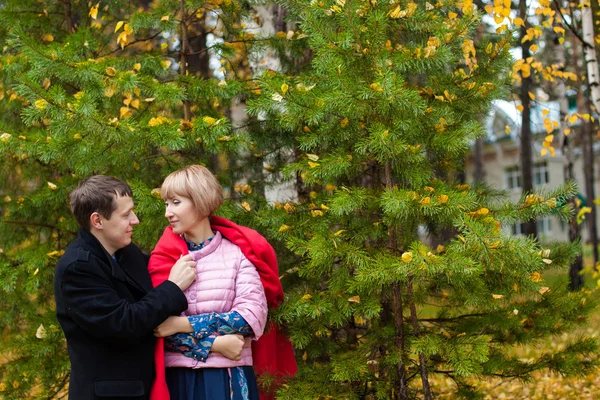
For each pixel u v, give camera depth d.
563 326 3.32
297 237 3.15
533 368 3.31
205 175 2.54
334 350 3.48
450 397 4.32
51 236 4.05
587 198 13.04
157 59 3.60
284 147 3.86
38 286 3.69
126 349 2.28
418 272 2.58
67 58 3.11
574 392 4.83
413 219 3.03
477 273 2.66
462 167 3.62
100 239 2.39
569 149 8.09
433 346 2.77
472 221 2.66
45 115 3.02
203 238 2.59
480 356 2.70
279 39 3.94
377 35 2.89
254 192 3.88
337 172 2.96
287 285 3.63
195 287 2.46
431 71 3.30
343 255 2.90
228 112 4.57
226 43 3.80
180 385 2.40
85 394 2.23
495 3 4.61
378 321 3.30
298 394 2.90
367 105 2.84
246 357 2.52
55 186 3.64
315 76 3.27
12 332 3.97
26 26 4.04
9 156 4.00
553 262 3.38
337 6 2.87
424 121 2.98
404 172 2.93
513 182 26.48
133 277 2.43
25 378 3.69
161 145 3.07
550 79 5.59
